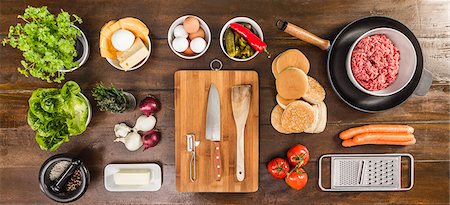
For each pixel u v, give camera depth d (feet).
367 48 4.72
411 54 4.66
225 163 5.08
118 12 5.08
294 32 4.83
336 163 5.15
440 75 5.12
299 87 4.87
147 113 5.00
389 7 5.09
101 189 5.17
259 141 5.13
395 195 5.16
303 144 5.15
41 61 4.42
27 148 5.16
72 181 5.03
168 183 5.17
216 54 5.09
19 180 5.17
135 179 5.00
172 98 5.12
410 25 5.10
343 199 5.17
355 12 5.09
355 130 5.02
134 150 5.10
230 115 5.05
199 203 5.17
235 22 4.93
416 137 5.16
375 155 5.15
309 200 5.17
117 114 5.13
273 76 5.10
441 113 5.14
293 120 4.92
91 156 5.16
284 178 5.14
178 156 5.07
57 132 4.73
